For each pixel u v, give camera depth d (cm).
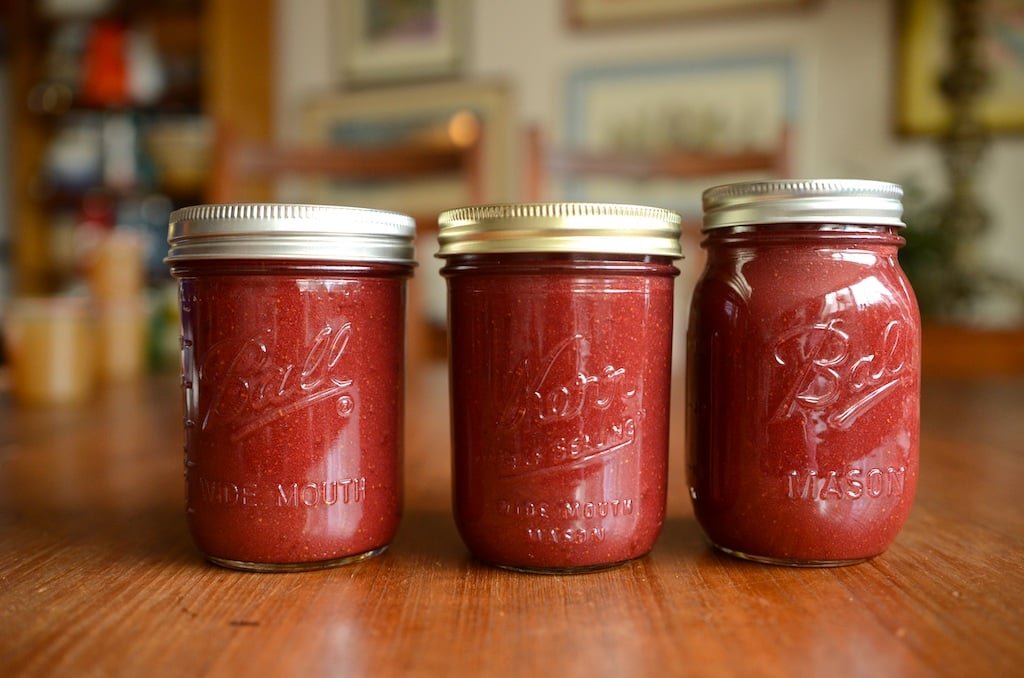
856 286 55
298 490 54
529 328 54
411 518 69
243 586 52
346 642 43
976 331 216
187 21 304
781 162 197
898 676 39
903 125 254
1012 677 39
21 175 323
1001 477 83
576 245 53
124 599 50
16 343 137
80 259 193
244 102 293
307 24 314
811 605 48
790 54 266
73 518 69
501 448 54
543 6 289
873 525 55
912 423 57
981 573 54
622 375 55
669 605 48
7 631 44
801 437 55
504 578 53
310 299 54
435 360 265
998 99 246
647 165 203
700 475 59
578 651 41
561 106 289
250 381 54
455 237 55
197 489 56
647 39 279
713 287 58
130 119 324
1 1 323
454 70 299
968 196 232
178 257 55
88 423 119
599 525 54
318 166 194
